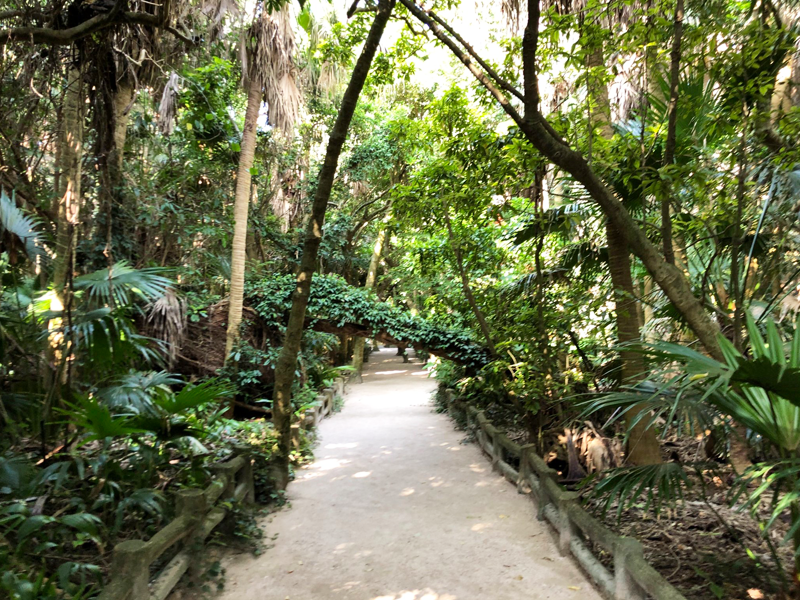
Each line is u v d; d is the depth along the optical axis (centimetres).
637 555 310
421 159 935
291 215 1553
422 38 635
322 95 1452
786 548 405
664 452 679
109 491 383
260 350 1015
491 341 748
